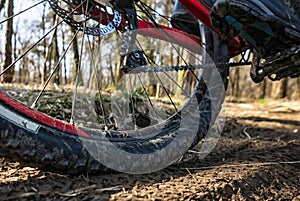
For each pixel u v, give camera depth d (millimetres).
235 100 11375
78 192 1242
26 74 7629
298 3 1709
